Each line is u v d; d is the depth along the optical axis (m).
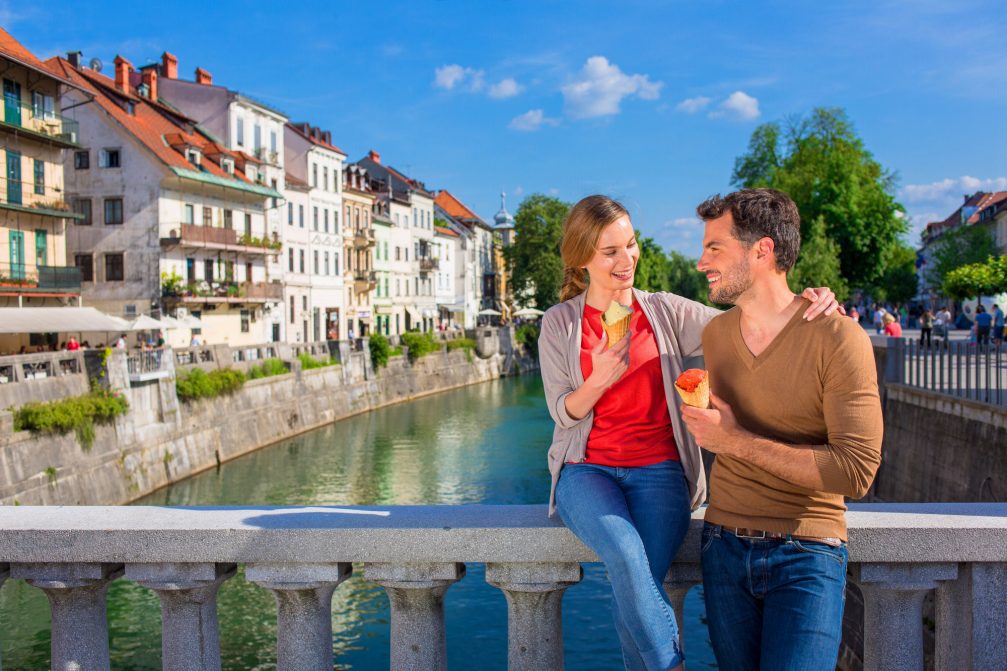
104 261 44.34
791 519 2.51
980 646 2.92
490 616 17.03
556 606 3.03
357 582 18.70
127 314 44.03
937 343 15.59
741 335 2.61
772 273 2.56
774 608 2.49
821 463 2.36
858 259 49.22
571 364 2.88
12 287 33.06
